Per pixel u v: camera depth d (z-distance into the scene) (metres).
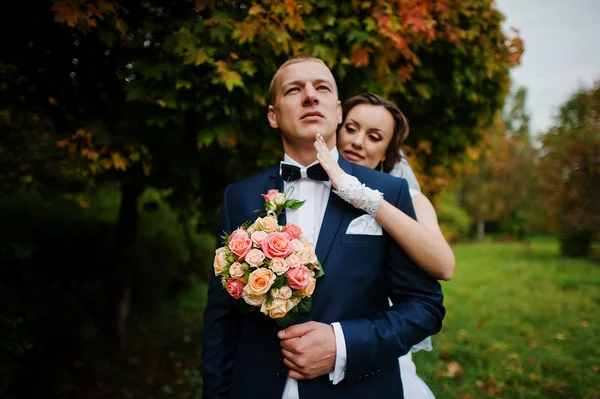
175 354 4.39
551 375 3.93
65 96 3.01
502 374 3.90
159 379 3.88
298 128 1.46
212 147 3.04
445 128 4.15
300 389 1.32
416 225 1.41
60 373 3.58
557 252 15.09
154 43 2.71
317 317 1.35
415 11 2.86
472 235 27.31
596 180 11.34
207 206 3.74
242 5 2.61
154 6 2.66
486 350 4.52
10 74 2.75
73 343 3.84
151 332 4.81
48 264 4.56
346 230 1.42
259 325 1.45
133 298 5.23
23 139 2.89
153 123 2.68
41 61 2.78
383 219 1.39
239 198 1.59
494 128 5.39
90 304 4.37
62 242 4.93
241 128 2.86
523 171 16.88
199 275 6.37
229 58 2.48
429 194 5.40
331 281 1.37
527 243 14.91
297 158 1.57
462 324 5.52
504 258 13.39
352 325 1.31
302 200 1.51
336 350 1.28
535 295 7.31
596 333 5.10
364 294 1.39
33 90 2.92
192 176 3.00
